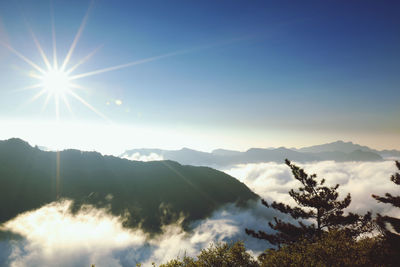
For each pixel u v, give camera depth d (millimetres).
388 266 11383
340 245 12383
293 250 13172
